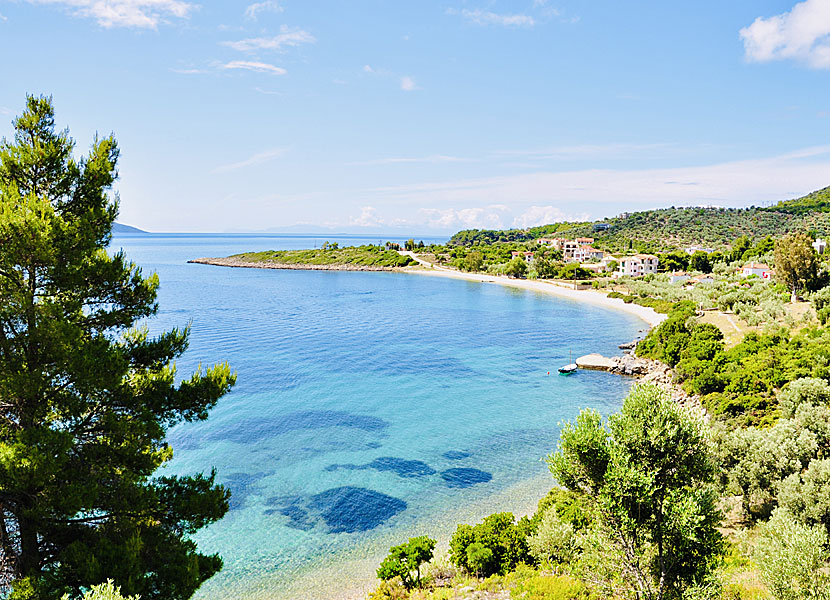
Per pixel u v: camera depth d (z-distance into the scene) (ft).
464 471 131.64
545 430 160.86
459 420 169.37
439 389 205.05
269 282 627.46
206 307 408.26
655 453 53.36
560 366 244.63
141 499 47.37
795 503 74.38
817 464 77.10
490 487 122.93
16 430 44.96
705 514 51.31
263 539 100.58
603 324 358.43
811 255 302.25
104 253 52.54
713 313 311.27
